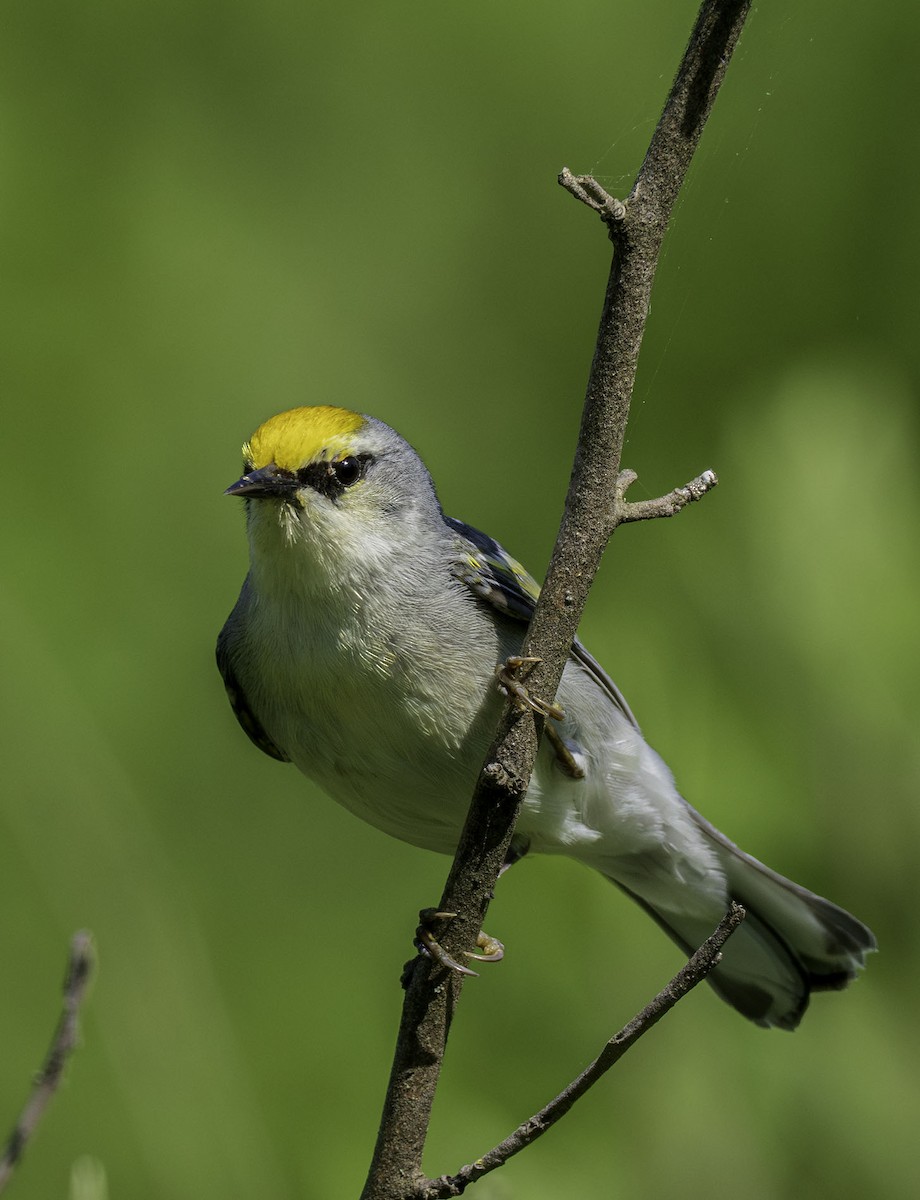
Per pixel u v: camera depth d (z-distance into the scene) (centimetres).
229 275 1398
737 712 738
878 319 1221
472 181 1434
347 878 1240
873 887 714
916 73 1244
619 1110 777
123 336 1371
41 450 1340
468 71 1444
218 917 1214
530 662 594
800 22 1274
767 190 1272
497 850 608
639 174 553
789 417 770
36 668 1254
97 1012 1134
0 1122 1102
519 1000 834
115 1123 1084
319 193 1444
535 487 1355
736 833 731
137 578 1319
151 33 1452
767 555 733
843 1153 704
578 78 1409
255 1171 1040
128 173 1412
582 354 1372
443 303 1419
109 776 1231
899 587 717
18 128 1388
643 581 1103
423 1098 606
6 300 1355
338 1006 1155
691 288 1273
